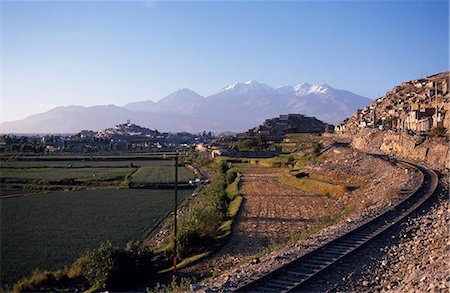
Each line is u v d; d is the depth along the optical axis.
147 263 27.27
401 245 21.12
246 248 31.58
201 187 86.94
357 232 23.94
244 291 15.34
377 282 16.30
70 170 129.50
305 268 17.84
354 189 54.25
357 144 113.00
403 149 75.31
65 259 34.72
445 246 18.14
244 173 97.81
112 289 25.48
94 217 54.56
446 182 39.94
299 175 74.62
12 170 128.62
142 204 65.88
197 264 28.64
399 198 34.31
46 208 62.81
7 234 44.34
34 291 26.36
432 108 109.19
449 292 12.44
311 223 39.19
